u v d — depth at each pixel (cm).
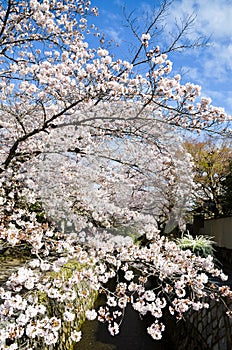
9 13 436
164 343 569
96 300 771
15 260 642
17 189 553
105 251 367
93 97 401
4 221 459
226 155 1252
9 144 544
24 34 516
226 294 346
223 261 860
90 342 552
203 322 461
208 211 1207
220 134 401
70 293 323
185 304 339
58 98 444
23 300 290
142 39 389
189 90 403
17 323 306
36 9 447
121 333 598
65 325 507
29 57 512
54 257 354
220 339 388
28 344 344
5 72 470
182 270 351
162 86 391
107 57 416
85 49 502
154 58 383
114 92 398
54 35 488
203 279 341
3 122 531
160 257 361
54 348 439
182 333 537
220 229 1000
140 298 338
